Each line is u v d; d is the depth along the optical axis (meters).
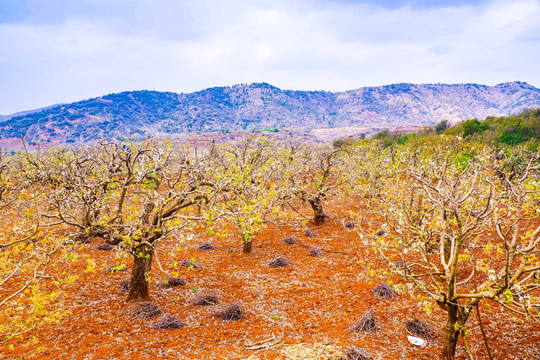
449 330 7.54
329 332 9.69
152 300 11.60
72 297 11.37
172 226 9.88
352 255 16.52
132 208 11.38
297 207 28.17
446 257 11.79
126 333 9.39
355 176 24.48
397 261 14.78
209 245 17.88
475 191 9.14
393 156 24.14
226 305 10.92
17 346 8.51
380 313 10.82
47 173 11.72
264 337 9.41
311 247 17.92
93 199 9.86
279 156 22.03
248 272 14.62
